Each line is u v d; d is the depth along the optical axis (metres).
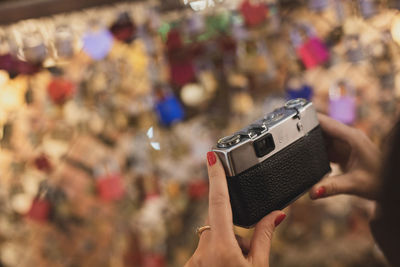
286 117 0.75
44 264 1.57
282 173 0.74
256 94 1.60
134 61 1.42
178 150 1.61
